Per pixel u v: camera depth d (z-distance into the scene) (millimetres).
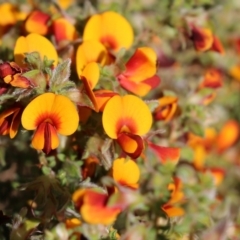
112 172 227
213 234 219
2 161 256
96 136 227
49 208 229
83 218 219
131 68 231
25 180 245
